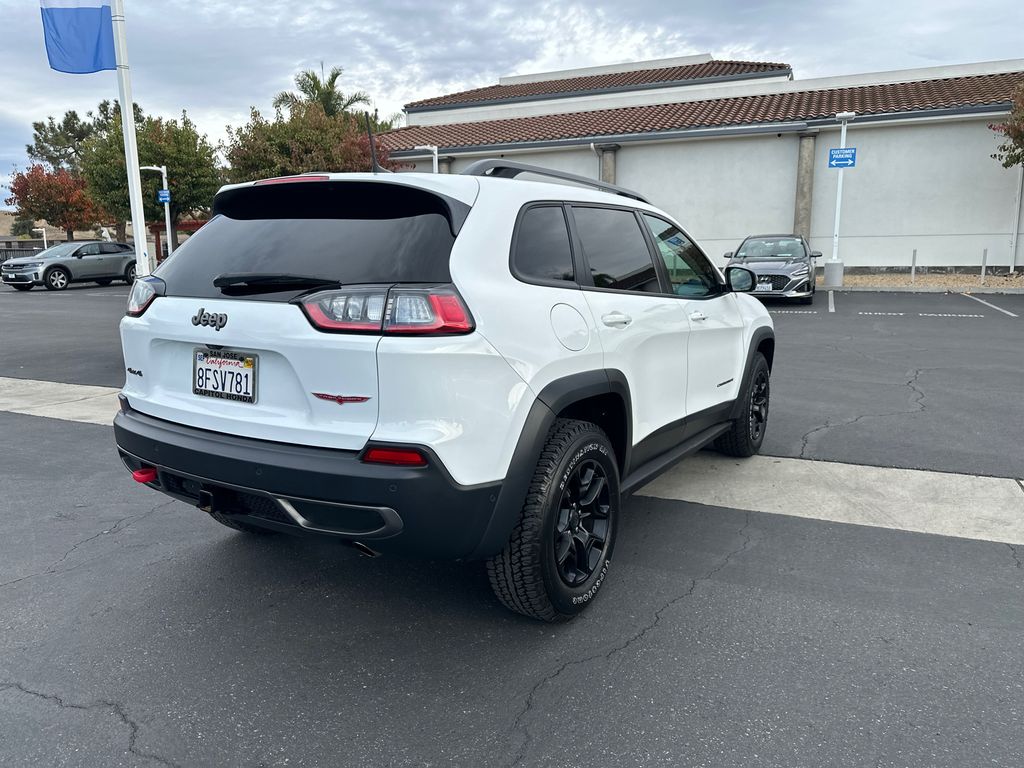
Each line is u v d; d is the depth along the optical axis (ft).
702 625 10.08
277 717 8.22
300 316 8.37
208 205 98.32
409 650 9.57
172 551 12.66
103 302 66.33
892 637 9.71
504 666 9.18
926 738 7.72
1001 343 34.14
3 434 20.48
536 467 9.26
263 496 8.59
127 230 171.53
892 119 63.62
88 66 37.65
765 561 12.07
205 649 9.61
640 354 11.46
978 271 65.26
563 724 8.05
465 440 8.18
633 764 7.42
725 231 72.43
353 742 7.79
